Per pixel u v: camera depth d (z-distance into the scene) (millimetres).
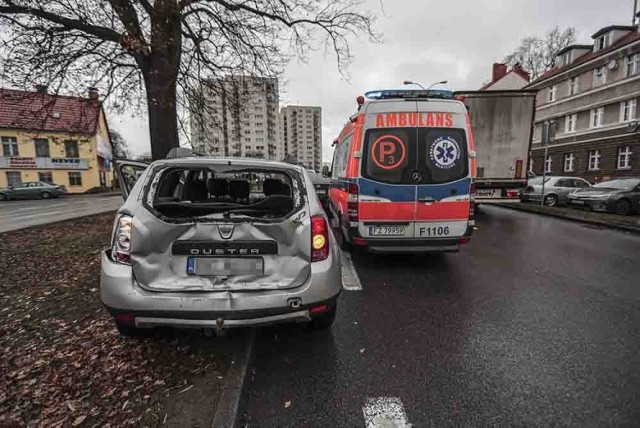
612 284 4859
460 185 5316
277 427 2160
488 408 2322
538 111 31906
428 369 2779
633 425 2154
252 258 2670
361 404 2369
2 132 32656
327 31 10891
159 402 2258
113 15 6902
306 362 2885
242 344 2967
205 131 10305
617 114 24062
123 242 2551
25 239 7668
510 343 3189
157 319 2523
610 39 25312
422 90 5445
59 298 4035
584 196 13141
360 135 5359
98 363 2697
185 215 3209
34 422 2080
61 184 35375
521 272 5441
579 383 2584
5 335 3143
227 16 8977
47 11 7535
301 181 3039
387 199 5320
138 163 4238
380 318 3740
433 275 5285
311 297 2684
